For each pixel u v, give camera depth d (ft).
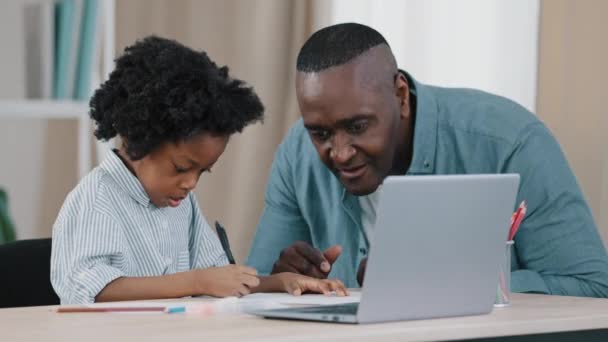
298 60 6.82
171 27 11.63
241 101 6.87
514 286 6.98
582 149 10.27
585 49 10.25
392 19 11.76
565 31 10.36
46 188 11.16
